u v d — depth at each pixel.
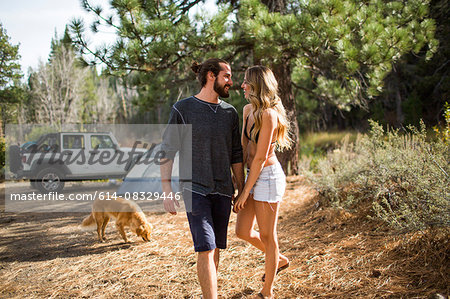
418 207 3.07
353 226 3.91
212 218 2.48
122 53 6.61
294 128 8.20
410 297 2.31
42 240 4.60
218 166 2.45
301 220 4.67
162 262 3.53
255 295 2.54
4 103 24.25
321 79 8.95
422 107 12.76
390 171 3.91
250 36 6.25
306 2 5.96
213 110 2.46
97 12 6.49
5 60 23.81
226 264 3.34
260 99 2.46
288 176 8.19
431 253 2.77
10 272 3.44
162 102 10.05
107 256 3.82
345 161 5.59
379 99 14.67
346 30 5.87
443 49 11.60
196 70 2.59
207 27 6.53
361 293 2.48
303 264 3.16
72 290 2.95
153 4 6.70
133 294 2.82
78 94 35.53
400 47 6.28
